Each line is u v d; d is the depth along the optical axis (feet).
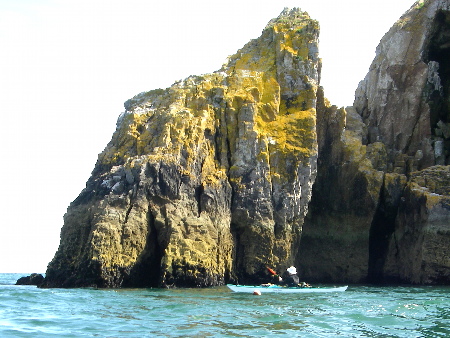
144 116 156.35
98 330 66.80
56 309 84.38
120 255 126.31
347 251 171.32
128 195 132.05
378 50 208.33
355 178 173.37
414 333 68.74
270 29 179.01
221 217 142.00
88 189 140.77
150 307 86.94
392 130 194.29
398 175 173.17
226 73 171.73
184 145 142.92
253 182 148.15
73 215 138.00
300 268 172.96
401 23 198.90
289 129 157.58
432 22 192.75
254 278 143.13
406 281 162.30
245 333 66.33
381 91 197.67
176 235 130.21
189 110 153.38
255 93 160.86
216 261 136.77
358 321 76.38
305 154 153.79
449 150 188.34
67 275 130.93
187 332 66.13
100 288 122.62
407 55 194.59
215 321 74.18
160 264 129.39
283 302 97.66
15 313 79.77
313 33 171.83
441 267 151.43
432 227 153.48
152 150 143.43
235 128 154.71
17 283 160.25
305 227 175.73
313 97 163.63
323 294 115.96
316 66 168.14
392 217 172.24
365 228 171.22
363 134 191.83
